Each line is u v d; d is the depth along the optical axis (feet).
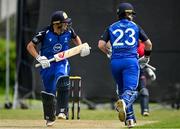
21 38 184.75
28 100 185.78
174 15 181.16
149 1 180.65
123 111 93.30
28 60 183.93
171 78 181.78
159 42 180.96
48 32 105.09
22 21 184.44
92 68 181.68
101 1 180.65
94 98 181.78
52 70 104.73
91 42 180.86
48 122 108.17
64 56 104.32
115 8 180.34
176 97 181.98
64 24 104.58
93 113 161.07
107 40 100.17
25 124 118.01
